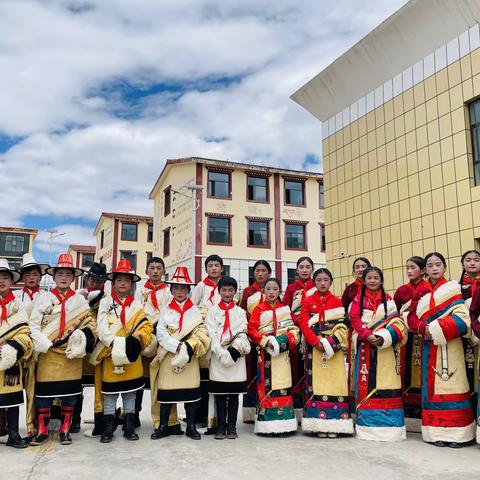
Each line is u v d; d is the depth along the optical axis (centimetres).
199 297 584
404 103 981
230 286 523
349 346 541
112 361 487
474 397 491
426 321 486
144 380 552
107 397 499
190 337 499
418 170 946
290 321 530
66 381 484
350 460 426
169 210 2611
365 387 505
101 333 485
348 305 578
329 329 515
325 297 530
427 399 486
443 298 483
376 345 493
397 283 980
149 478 380
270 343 506
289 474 389
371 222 1055
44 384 479
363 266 585
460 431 469
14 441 468
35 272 532
